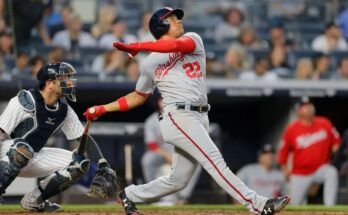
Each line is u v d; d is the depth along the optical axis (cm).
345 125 5747
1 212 2867
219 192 4766
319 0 6350
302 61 5512
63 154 2834
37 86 2741
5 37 5150
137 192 2612
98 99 5575
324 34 6103
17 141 2642
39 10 5362
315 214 2906
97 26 5756
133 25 6000
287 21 6181
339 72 5628
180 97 2469
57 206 2930
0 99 5131
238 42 5806
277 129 5575
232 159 5884
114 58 5338
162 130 2508
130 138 4888
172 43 2383
